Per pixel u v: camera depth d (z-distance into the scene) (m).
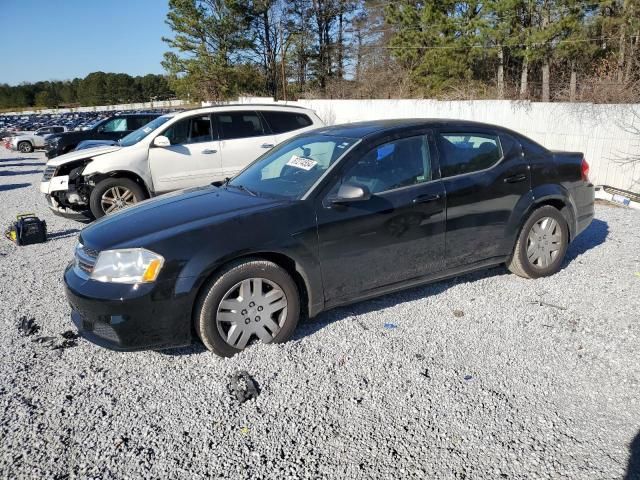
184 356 3.47
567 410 2.79
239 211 3.50
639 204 7.58
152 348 3.22
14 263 5.80
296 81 47.94
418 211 3.90
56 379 3.23
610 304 4.07
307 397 2.95
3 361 3.46
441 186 4.03
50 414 2.86
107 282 3.20
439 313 4.01
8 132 27.02
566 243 4.75
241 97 39.47
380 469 2.39
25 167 16.64
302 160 4.05
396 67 34.56
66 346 3.69
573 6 19.22
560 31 19.67
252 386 3.03
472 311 4.02
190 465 2.45
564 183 4.68
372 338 3.62
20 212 8.97
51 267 5.61
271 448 2.55
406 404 2.87
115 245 3.26
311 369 3.23
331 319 3.96
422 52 28.48
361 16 42.91
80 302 3.21
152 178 7.68
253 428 2.70
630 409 2.79
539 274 4.61
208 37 45.19
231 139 8.12
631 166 9.05
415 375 3.14
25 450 2.57
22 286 4.99
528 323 3.80
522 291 4.39
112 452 2.54
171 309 3.17
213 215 3.49
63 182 7.68
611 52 18.02
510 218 4.38
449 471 2.37
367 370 3.21
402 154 3.98
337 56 46.19
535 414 2.76
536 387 3.00
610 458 2.43
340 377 3.14
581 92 15.87
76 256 3.56
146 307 3.12
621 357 3.29
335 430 2.67
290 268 3.56
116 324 3.12
